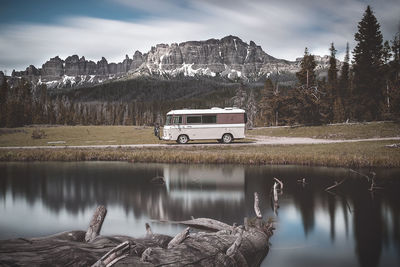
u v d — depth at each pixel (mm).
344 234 9445
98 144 36906
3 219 11016
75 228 10000
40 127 70125
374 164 20781
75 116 118438
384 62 54750
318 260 7590
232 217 11219
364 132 40188
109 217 11258
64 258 4754
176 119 32281
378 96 54500
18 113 74312
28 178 19062
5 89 91812
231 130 32531
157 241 6730
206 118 32406
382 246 8484
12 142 40906
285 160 23359
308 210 12109
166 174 20062
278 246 8516
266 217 11266
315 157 22672
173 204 13141
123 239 6441
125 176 19562
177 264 5094
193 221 10203
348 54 71375
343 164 21484
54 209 12516
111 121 155000
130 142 38750
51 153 27234
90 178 19016
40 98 126250
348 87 63062
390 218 11023
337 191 15219
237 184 17094
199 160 24500
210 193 15250
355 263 7406
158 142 38031
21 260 4496
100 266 4426
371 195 14367
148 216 11375
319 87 61719
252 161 23688
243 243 7086
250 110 74625
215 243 6363
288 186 16422
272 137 44562
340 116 60656
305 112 57125
